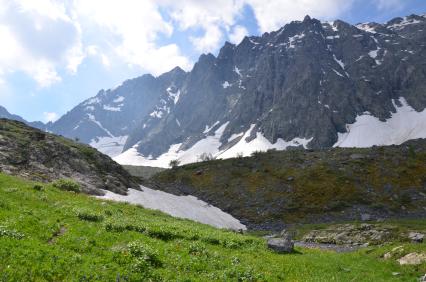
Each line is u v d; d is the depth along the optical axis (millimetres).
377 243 60969
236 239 36281
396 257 34750
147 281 20266
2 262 18453
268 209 102125
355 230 69062
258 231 86938
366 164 120188
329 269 30766
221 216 96312
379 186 108188
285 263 30375
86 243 24031
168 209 82062
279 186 113500
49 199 39156
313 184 111062
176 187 126250
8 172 62062
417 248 35000
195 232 35812
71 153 82812
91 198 52250
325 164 121875
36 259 19562
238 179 123312
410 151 127250
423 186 107000
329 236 68875
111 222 30984
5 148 70688
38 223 26875
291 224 92625
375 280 28250
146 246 24422
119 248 23906
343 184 109312
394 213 95062
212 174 130875
